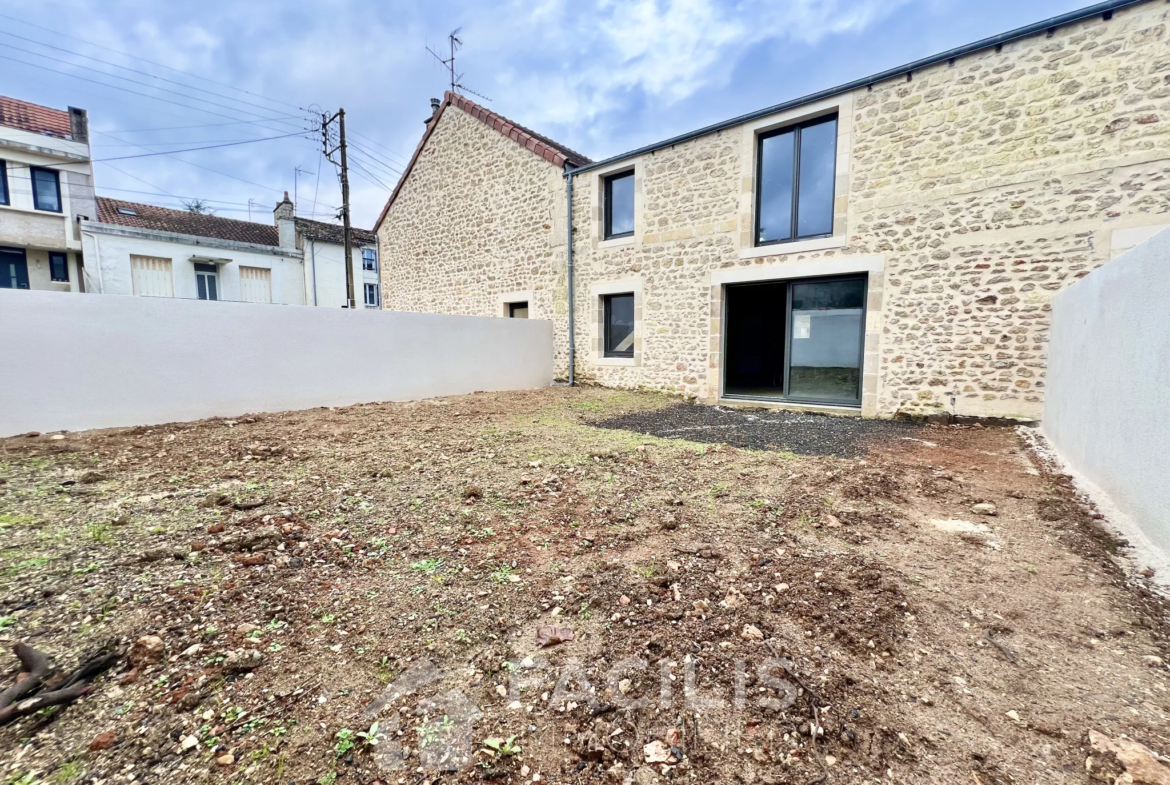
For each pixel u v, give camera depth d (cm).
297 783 121
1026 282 561
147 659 159
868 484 355
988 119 572
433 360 825
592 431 552
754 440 520
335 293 2092
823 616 193
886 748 134
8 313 450
